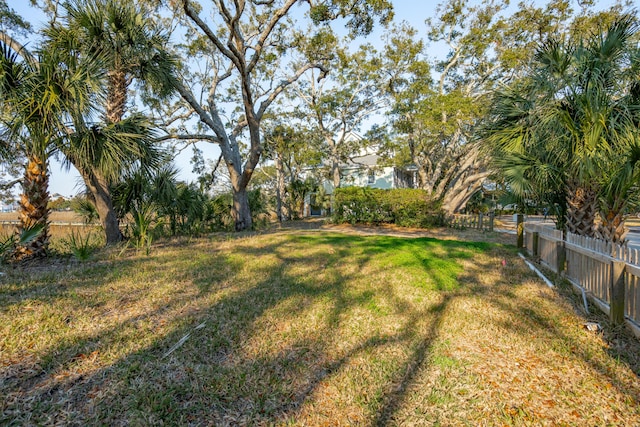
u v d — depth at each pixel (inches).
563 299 174.2
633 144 172.1
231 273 218.8
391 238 398.6
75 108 221.1
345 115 763.4
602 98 192.9
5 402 86.7
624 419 86.3
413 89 579.8
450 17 612.7
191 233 419.8
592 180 205.9
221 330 133.3
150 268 226.8
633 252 138.0
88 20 270.2
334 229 544.1
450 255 282.7
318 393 97.0
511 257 282.7
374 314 152.6
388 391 98.5
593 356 117.1
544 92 223.0
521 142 235.3
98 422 82.0
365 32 353.1
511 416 87.7
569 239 200.7
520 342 127.3
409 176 1241.4
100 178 304.8
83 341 119.6
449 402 93.2
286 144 780.6
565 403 92.8
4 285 180.7
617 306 139.3
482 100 495.5
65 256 266.7
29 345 115.5
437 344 125.7
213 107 541.3
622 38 201.9
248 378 102.8
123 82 324.5
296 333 132.8
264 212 655.1
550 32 528.4
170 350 116.3
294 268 234.4
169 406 89.2
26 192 249.3
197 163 726.5
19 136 220.8
